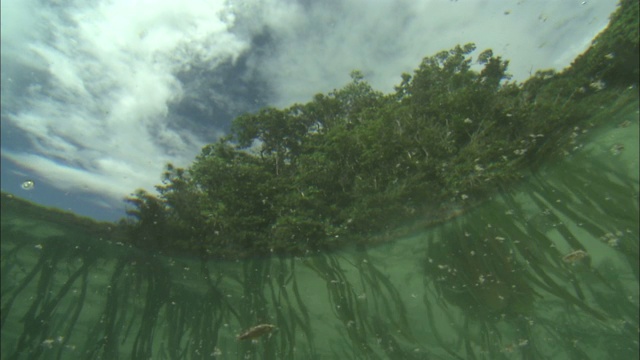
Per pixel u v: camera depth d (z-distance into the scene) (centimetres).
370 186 605
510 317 668
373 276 733
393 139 569
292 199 607
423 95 561
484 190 629
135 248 675
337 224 641
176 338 754
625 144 632
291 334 764
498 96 554
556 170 634
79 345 799
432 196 621
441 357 775
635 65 514
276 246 660
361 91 570
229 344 790
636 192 607
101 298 775
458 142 582
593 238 623
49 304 764
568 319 675
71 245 679
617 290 614
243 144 575
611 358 697
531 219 633
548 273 602
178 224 621
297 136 589
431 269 713
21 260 721
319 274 712
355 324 703
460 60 535
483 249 651
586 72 541
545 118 571
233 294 761
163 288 759
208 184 580
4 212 609
